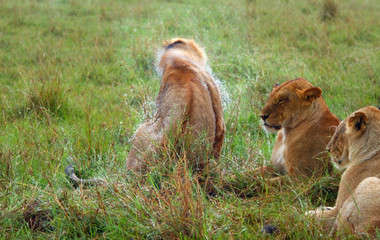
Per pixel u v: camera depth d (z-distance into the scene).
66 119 11.58
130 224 6.81
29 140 9.85
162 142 7.95
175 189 7.27
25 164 8.95
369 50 17.12
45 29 20.69
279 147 8.91
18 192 7.86
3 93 13.20
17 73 15.23
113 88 14.28
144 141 8.30
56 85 12.70
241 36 18.66
